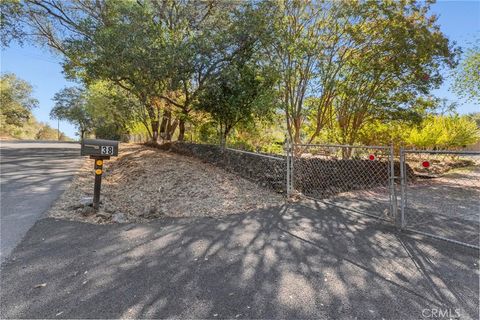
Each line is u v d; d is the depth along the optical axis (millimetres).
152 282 2529
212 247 3332
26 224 3818
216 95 9898
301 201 5648
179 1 11609
